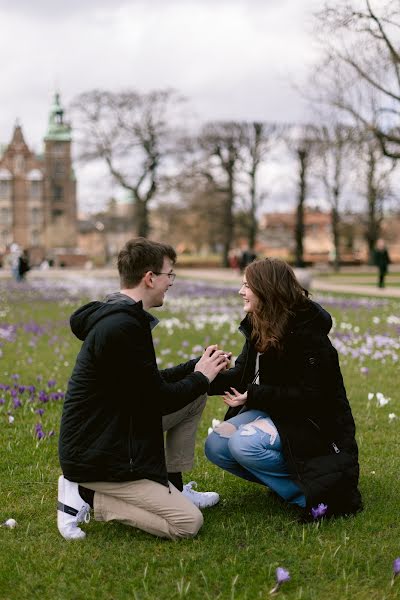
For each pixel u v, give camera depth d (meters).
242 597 3.03
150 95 50.09
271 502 4.19
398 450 5.22
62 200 111.00
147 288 3.77
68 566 3.32
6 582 3.17
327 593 3.08
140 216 54.12
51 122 110.50
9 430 5.73
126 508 3.63
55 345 11.00
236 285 30.92
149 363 3.58
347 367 8.82
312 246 100.19
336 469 3.75
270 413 3.92
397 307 18.20
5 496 4.28
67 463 3.61
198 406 4.05
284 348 3.84
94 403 3.57
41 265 70.19
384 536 3.64
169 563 3.36
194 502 4.11
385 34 17.55
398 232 75.00
